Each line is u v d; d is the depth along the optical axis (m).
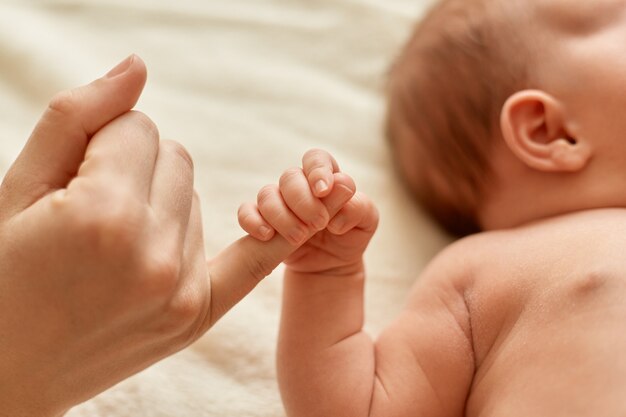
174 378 0.60
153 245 0.47
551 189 0.63
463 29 0.68
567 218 0.61
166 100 0.77
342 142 0.75
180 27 0.83
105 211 0.46
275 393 0.61
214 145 0.74
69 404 0.50
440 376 0.59
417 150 0.70
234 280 0.52
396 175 0.73
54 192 0.49
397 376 0.59
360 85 0.81
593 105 0.62
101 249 0.46
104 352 0.48
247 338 0.62
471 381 0.59
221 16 0.84
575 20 0.64
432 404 0.58
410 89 0.70
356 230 0.57
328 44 0.83
